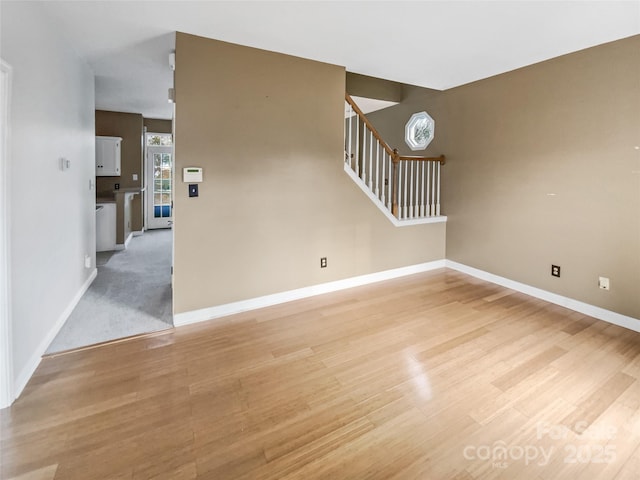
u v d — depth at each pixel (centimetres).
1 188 177
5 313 181
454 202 444
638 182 274
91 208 388
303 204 341
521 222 366
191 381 210
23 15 202
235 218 306
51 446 157
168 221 807
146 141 759
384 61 329
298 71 322
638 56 269
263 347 252
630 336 270
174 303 287
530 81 345
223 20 249
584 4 225
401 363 231
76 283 326
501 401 192
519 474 145
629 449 158
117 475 143
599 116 294
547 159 336
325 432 169
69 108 295
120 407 185
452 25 257
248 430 170
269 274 330
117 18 246
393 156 410
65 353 241
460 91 423
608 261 296
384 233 406
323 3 226
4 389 182
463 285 393
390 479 142
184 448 158
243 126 300
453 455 155
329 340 263
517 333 275
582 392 200
